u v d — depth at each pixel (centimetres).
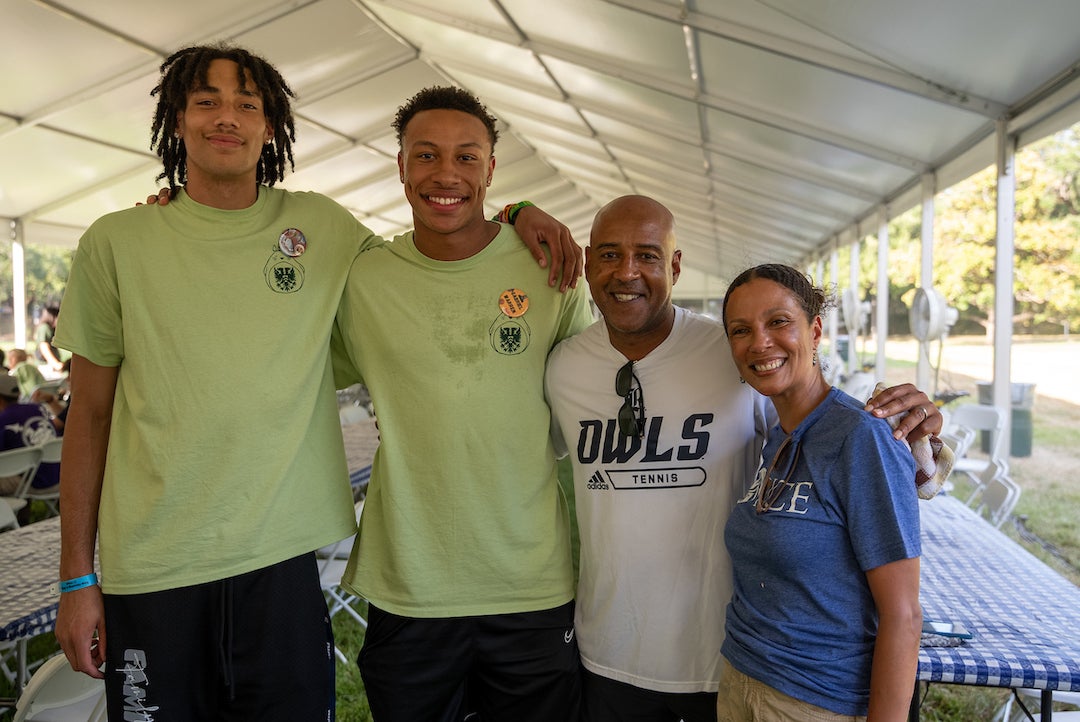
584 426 175
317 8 573
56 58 524
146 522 154
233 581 158
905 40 392
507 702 182
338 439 178
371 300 176
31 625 217
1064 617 197
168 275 157
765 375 144
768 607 142
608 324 168
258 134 162
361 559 180
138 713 155
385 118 877
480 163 171
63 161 707
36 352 1249
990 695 302
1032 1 325
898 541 128
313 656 168
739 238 1659
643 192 1397
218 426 156
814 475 137
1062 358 716
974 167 552
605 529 172
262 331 162
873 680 130
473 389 174
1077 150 682
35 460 506
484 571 174
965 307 954
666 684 169
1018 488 383
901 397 142
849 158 678
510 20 577
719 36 453
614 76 613
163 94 168
